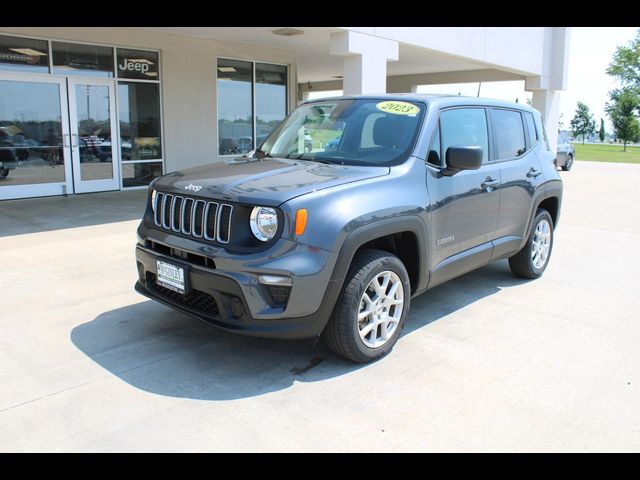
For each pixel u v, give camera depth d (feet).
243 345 13.14
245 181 11.61
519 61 52.49
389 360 12.53
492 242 16.19
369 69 32.91
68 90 35.94
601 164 90.79
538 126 19.24
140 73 39.09
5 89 33.47
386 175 12.46
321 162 13.70
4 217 28.48
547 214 19.30
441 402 10.69
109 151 38.50
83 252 21.47
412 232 12.73
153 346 13.01
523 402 10.76
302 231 10.64
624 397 11.03
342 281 11.19
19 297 16.29
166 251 12.32
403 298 12.80
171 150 41.29
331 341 11.84
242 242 10.85
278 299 10.77
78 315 14.90
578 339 13.97
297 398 10.75
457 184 14.16
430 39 38.86
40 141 35.22
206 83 42.19
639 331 14.57
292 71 47.47
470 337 13.97
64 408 10.26
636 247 24.84
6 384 11.14
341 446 9.24
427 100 14.39
